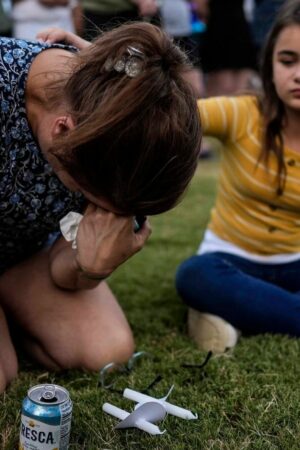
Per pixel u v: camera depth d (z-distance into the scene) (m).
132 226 1.44
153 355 1.79
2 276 1.81
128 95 1.19
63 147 1.23
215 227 2.15
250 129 2.03
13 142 1.47
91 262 1.47
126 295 2.24
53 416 1.24
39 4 3.36
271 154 2.00
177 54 1.27
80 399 1.54
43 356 1.76
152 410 1.39
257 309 1.89
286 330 1.91
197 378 1.67
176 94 1.23
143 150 1.21
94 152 1.22
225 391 1.61
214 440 1.41
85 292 1.79
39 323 1.75
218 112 1.99
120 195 1.27
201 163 4.56
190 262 1.99
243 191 2.05
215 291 1.91
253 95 2.07
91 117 1.20
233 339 1.87
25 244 1.75
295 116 1.97
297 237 2.06
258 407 1.52
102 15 3.24
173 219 3.15
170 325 2.04
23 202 1.55
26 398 1.28
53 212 1.60
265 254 2.09
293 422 1.48
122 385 1.62
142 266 2.51
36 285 1.77
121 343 1.73
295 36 1.88
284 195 2.01
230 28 5.02
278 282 2.09
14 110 1.45
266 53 1.99
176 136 1.22
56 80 1.37
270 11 4.90
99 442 1.40
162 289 2.31
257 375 1.68
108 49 1.24
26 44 1.49
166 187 1.27
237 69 5.11
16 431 1.40
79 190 1.38
